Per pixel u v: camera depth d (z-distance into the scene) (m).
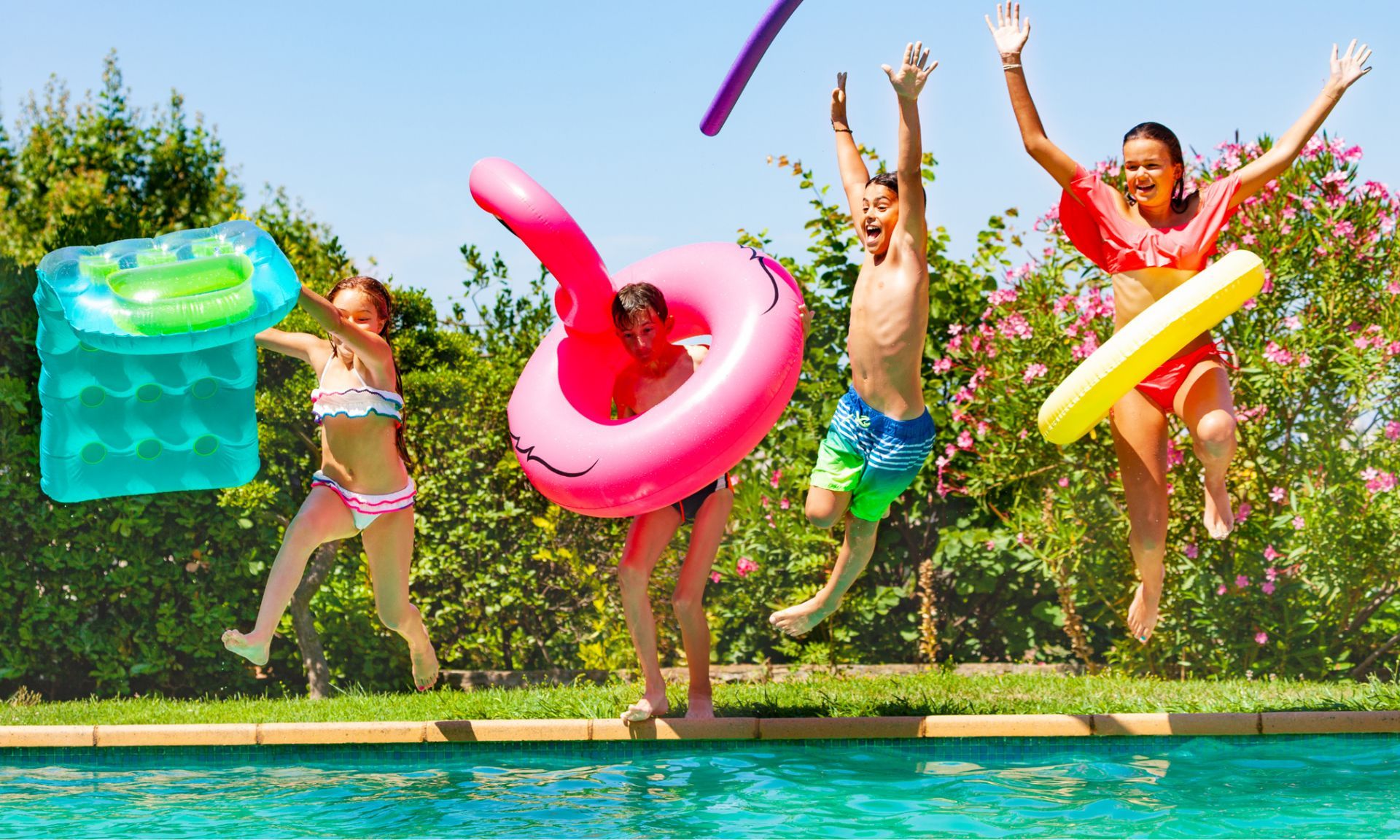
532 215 5.23
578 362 5.60
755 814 3.96
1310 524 6.93
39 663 7.69
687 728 5.24
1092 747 5.05
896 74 4.70
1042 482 7.52
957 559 7.97
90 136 15.92
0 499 7.55
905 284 4.89
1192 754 4.86
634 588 5.35
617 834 3.71
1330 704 5.44
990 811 3.96
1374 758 4.72
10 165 15.95
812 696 6.09
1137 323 4.56
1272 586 7.04
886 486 5.06
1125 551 7.33
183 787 4.56
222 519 7.80
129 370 4.94
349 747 5.21
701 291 5.57
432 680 5.59
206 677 7.96
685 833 3.71
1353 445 7.15
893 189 5.05
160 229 14.06
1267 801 4.03
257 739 5.19
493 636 8.20
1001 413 7.46
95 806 4.20
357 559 7.99
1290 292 7.27
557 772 4.80
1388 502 6.84
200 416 5.07
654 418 5.07
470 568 8.21
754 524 7.88
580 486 5.10
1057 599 8.06
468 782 4.60
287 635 8.09
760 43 5.14
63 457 5.00
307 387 8.00
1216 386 4.82
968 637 8.23
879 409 5.00
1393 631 7.25
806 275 8.14
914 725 5.17
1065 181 5.08
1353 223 7.10
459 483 8.24
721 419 4.98
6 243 15.23
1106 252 5.12
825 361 8.06
